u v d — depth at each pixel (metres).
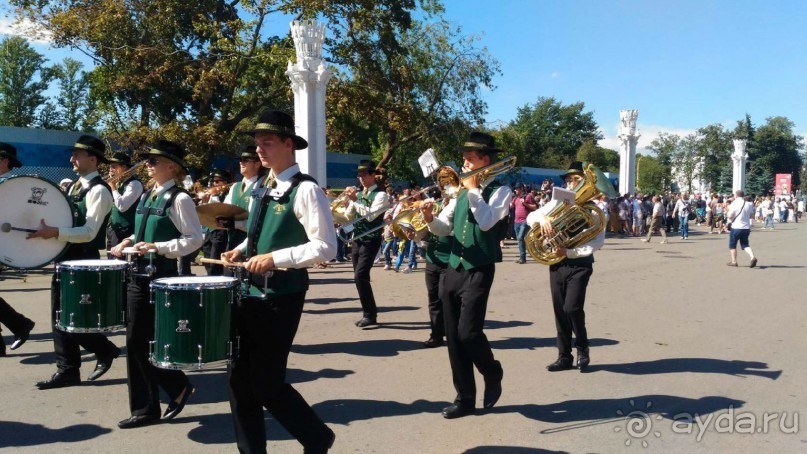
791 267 14.38
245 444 3.32
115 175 6.01
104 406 4.72
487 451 3.99
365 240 7.48
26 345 6.47
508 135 28.31
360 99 20.58
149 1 19.22
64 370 5.12
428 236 6.70
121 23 18.80
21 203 4.85
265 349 3.21
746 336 7.22
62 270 4.44
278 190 3.30
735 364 6.02
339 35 20.72
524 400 4.98
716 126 54.34
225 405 4.80
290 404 3.27
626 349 6.61
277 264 3.12
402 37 25.50
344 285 11.13
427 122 25.08
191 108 22.34
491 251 4.38
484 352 4.43
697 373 5.72
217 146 19.00
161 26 19.45
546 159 69.25
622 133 30.05
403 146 26.89
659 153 55.81
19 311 8.12
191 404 4.82
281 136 3.27
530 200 15.02
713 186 54.69
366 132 28.25
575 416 4.62
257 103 21.50
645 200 26.98
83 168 5.20
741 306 9.18
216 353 3.26
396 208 9.86
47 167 16.25
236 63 19.98
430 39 25.73
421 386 5.32
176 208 4.17
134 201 5.31
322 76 14.41
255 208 3.35
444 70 25.80
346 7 20.08
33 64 49.03
